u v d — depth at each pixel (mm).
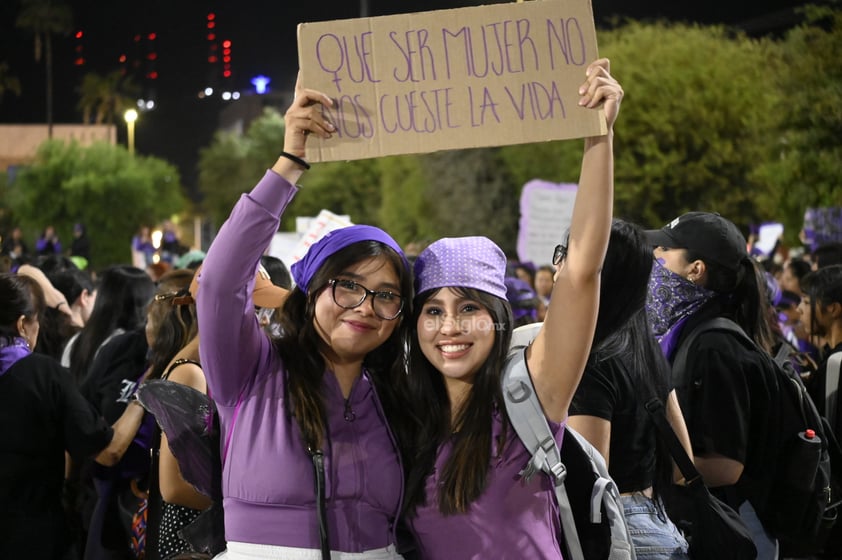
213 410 2891
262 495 2629
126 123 62688
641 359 3256
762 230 14164
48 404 4051
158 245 25266
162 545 3393
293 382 2686
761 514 3850
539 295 10578
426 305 2809
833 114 14086
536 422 2740
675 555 3150
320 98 2631
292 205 34656
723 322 3785
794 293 7738
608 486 2795
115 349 4855
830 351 4797
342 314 2703
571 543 2801
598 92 2615
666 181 19812
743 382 3648
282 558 2604
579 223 2674
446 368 2777
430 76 2693
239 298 2605
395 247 2770
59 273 6785
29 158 50469
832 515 4164
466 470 2713
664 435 3217
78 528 4590
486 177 27484
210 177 48438
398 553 2793
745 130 19641
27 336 4195
